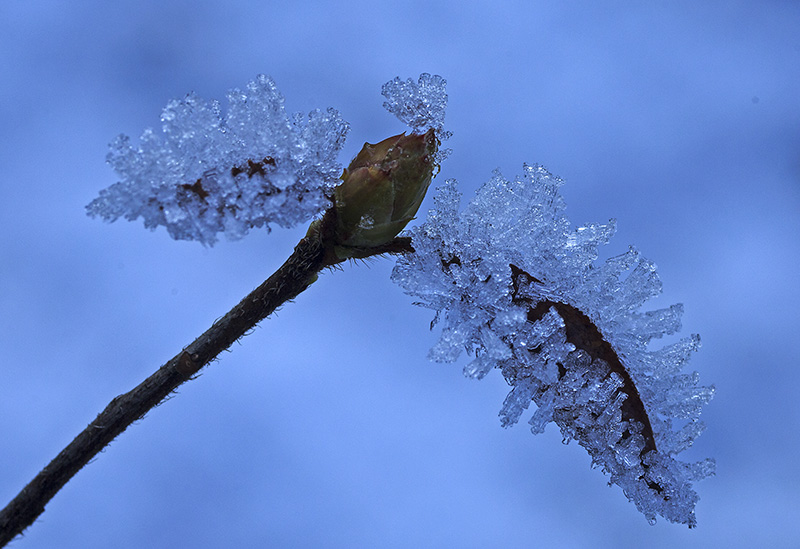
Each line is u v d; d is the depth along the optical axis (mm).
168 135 283
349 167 294
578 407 293
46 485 292
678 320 295
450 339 290
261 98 286
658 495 293
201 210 283
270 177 285
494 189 295
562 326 291
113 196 281
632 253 294
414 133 294
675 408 295
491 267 291
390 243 296
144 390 294
